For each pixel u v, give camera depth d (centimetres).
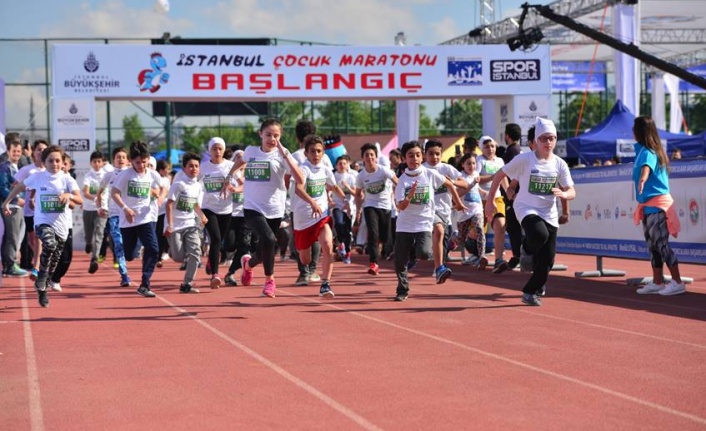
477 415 466
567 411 473
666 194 997
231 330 773
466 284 1153
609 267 1438
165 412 482
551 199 895
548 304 929
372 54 2262
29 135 3080
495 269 1273
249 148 978
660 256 1009
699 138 2320
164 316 870
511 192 914
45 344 709
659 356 629
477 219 1321
